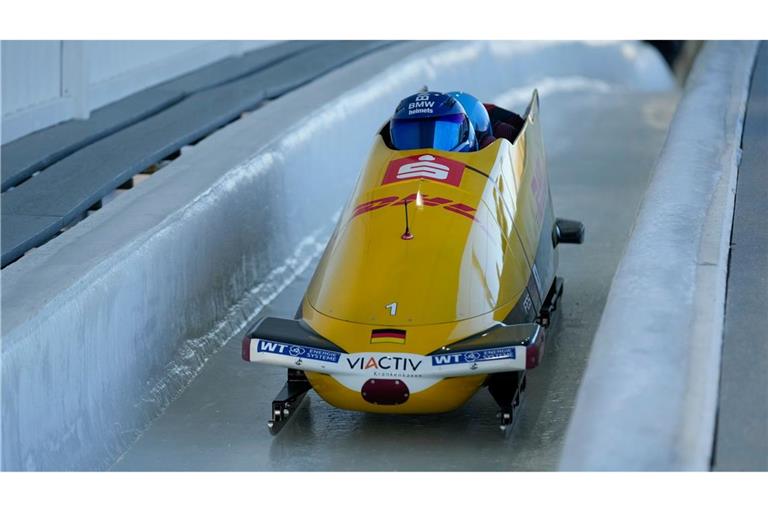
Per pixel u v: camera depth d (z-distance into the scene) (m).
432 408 5.96
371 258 6.40
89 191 8.64
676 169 8.09
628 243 6.61
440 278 6.22
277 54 16.77
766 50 15.22
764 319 5.67
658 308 5.49
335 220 10.72
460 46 16.03
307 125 10.30
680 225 6.74
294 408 6.63
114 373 6.38
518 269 6.79
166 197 7.75
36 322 5.55
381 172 7.08
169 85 13.95
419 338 5.92
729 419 4.75
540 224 7.71
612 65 20.59
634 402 4.64
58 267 6.23
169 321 7.17
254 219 8.78
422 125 7.31
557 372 7.28
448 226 6.54
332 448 6.27
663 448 4.36
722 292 5.92
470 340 5.91
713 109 10.41
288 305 8.73
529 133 8.19
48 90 11.29
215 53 15.97
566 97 17.97
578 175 12.62
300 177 9.92
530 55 18.30
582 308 8.43
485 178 7.00
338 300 6.25
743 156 8.88
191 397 7.05
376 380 5.84
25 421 5.44
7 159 9.66
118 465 6.16
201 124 11.33
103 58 12.62
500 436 6.36
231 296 8.27
